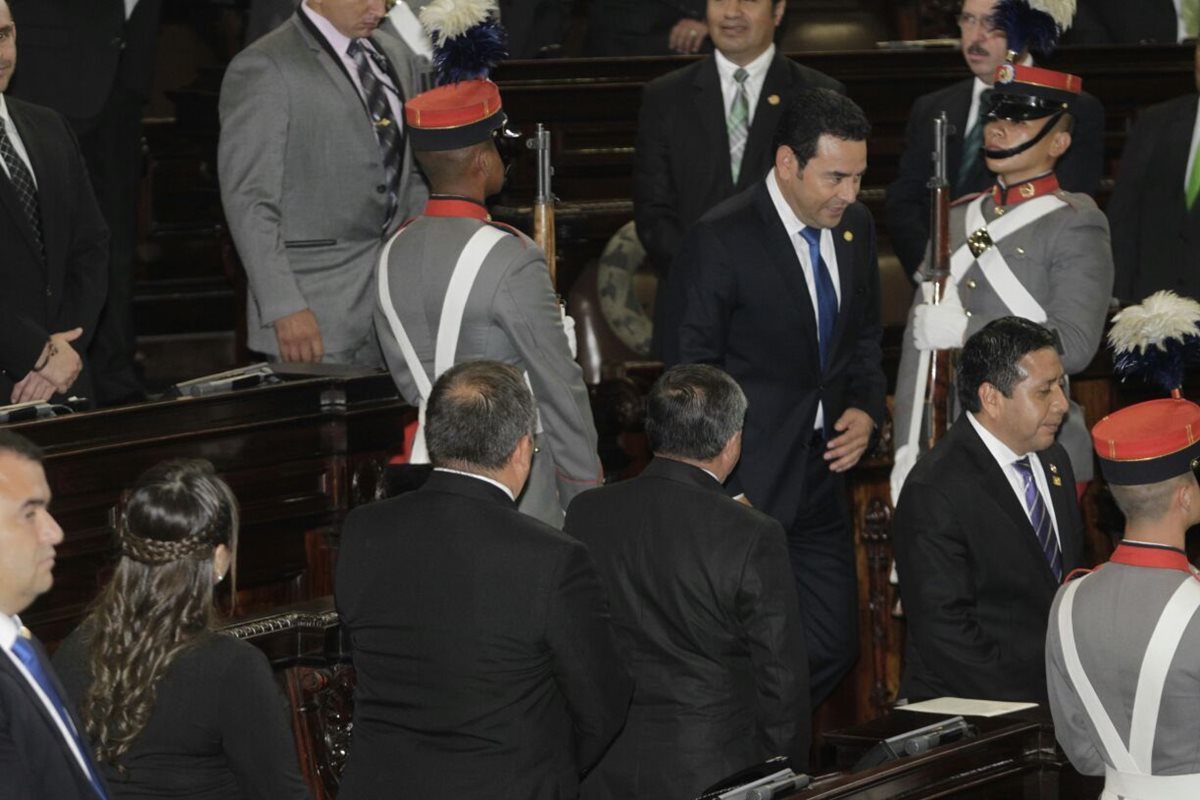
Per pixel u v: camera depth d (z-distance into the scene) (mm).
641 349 28078
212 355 29516
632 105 28047
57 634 16859
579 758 13438
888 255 29016
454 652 12938
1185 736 13523
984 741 15164
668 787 14578
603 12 30250
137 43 25734
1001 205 20188
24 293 20500
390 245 16500
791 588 14664
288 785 12156
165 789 11992
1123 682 13672
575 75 27656
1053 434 17422
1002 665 17281
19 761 10195
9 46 20531
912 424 20172
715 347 19469
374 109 21656
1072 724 14414
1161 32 31266
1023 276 19781
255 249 20906
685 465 14953
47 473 16703
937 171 19891
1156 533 13898
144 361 28453
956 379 19828
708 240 19422
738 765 14617
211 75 29562
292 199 21359
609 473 25141
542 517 16391
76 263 21469
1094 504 23641
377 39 22219
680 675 14711
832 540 20375
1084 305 19500
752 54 23969
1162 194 24688
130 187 25922
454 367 13578
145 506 12211
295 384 19172
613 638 13312
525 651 12898
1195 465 13836
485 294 15867
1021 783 15570
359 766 13406
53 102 24578
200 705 12000
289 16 24406
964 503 17297
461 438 13180
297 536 19375
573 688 13047
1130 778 13797
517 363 16172
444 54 16875
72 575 16984
